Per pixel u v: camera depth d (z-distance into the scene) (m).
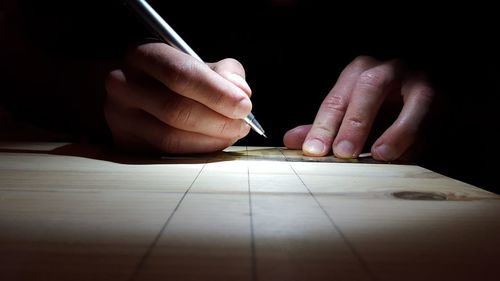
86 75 0.42
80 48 0.45
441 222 0.17
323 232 0.15
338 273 0.12
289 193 0.20
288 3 0.49
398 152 0.29
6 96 0.43
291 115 0.48
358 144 0.30
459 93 0.38
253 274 0.11
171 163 0.27
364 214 0.18
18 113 0.44
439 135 0.33
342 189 0.21
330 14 0.48
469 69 0.40
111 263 0.12
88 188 0.21
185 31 0.49
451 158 0.36
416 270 0.12
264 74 0.49
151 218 0.17
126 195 0.20
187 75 0.27
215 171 0.25
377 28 0.47
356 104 0.31
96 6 0.44
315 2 0.48
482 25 0.43
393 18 0.47
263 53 0.49
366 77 0.32
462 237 0.15
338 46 0.49
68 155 0.29
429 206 0.19
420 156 0.32
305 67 0.49
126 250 0.13
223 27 0.49
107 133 0.38
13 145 0.33
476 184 0.36
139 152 0.31
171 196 0.20
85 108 0.40
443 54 0.42
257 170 0.25
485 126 0.38
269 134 0.45
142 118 0.30
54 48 0.44
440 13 0.45
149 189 0.21
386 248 0.14
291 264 0.12
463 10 0.43
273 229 0.16
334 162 0.28
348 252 0.13
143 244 0.14
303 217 0.17
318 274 0.12
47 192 0.20
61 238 0.14
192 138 0.29
